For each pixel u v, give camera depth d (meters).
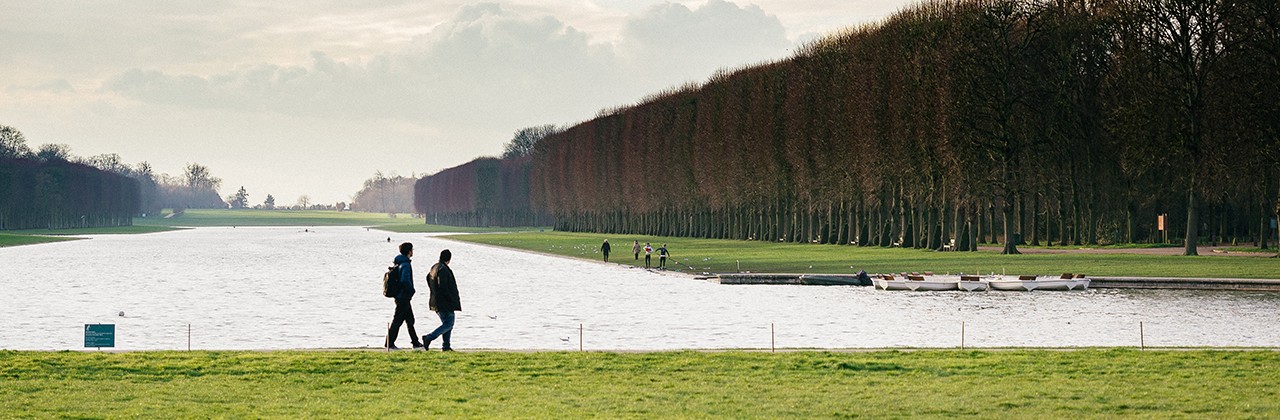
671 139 197.62
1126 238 135.25
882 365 33.53
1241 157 104.88
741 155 164.88
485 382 31.11
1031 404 27.34
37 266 120.19
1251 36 103.25
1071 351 36.75
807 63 146.12
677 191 195.25
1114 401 27.59
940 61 119.38
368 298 76.38
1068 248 124.56
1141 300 68.56
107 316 62.88
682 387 30.11
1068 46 122.25
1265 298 68.62
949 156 116.38
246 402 28.14
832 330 54.09
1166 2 107.69
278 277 102.00
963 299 71.75
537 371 32.88
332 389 30.09
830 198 139.38
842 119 132.88
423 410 27.05
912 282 80.00
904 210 130.25
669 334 52.91
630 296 76.31
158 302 72.69
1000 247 129.62
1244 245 130.62
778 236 163.25
